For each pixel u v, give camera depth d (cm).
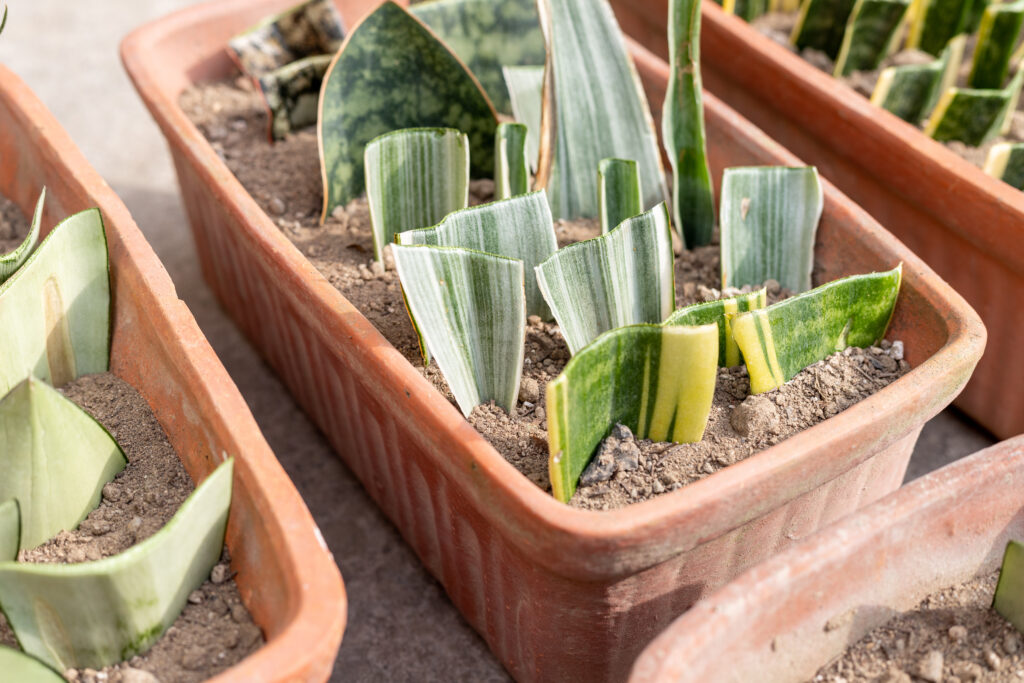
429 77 88
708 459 72
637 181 79
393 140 80
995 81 97
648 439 73
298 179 92
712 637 63
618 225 76
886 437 71
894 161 88
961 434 93
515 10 93
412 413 71
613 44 84
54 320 75
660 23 106
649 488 71
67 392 76
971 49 104
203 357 70
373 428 80
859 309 77
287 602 63
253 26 101
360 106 87
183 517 64
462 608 81
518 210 76
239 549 67
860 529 67
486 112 89
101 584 63
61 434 68
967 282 87
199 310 104
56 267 74
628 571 67
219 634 66
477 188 90
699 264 85
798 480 69
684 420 72
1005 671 69
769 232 82
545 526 65
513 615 74
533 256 77
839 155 93
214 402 68
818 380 76
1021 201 82
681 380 71
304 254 85
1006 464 70
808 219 82
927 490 68
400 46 86
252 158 94
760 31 107
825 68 103
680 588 71
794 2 109
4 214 88
